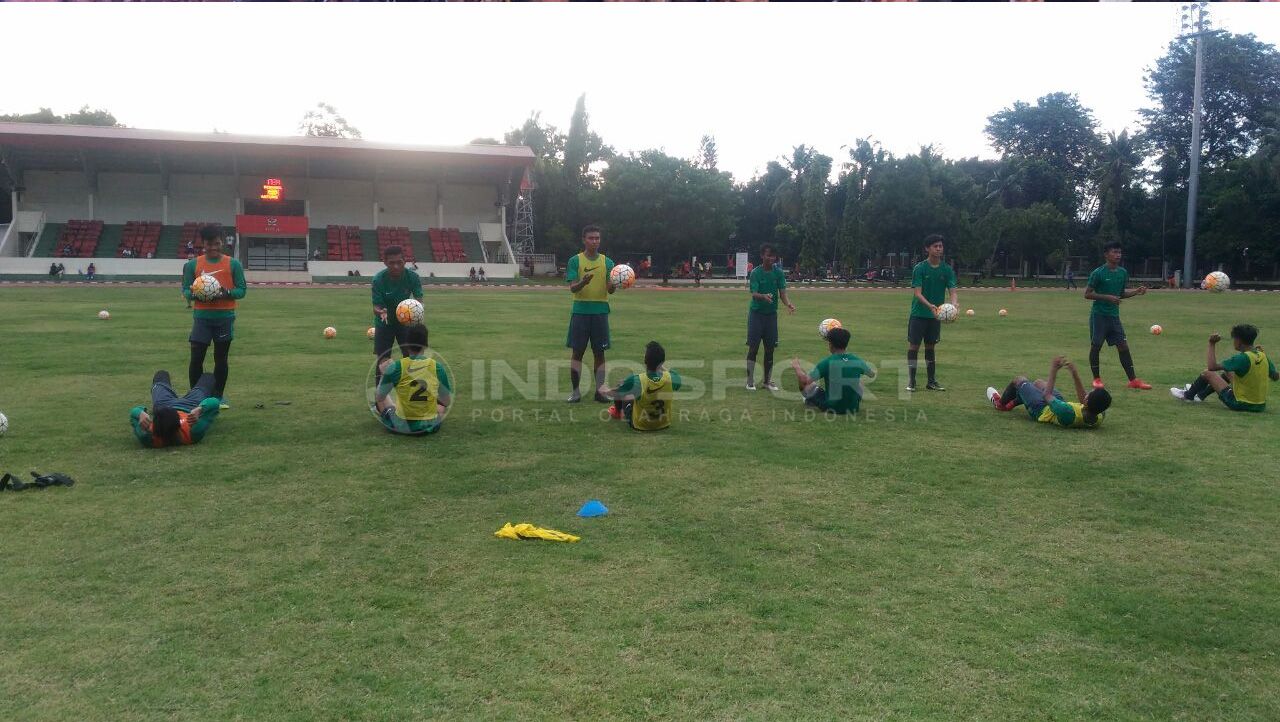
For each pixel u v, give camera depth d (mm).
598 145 70938
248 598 4109
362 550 4762
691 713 3152
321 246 55219
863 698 3271
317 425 8109
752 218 73562
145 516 5305
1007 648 3697
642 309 27156
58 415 8414
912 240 62844
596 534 5070
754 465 6734
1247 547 4961
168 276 46500
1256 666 3590
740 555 4742
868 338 17734
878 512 5555
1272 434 7996
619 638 3727
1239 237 56406
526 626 3832
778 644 3693
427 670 3438
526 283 50875
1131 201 66062
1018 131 75500
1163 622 3975
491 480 6223
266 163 53031
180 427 7051
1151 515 5531
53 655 3537
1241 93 63656
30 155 49969
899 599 4180
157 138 47312
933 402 9734
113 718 3088
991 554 4809
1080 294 42219
